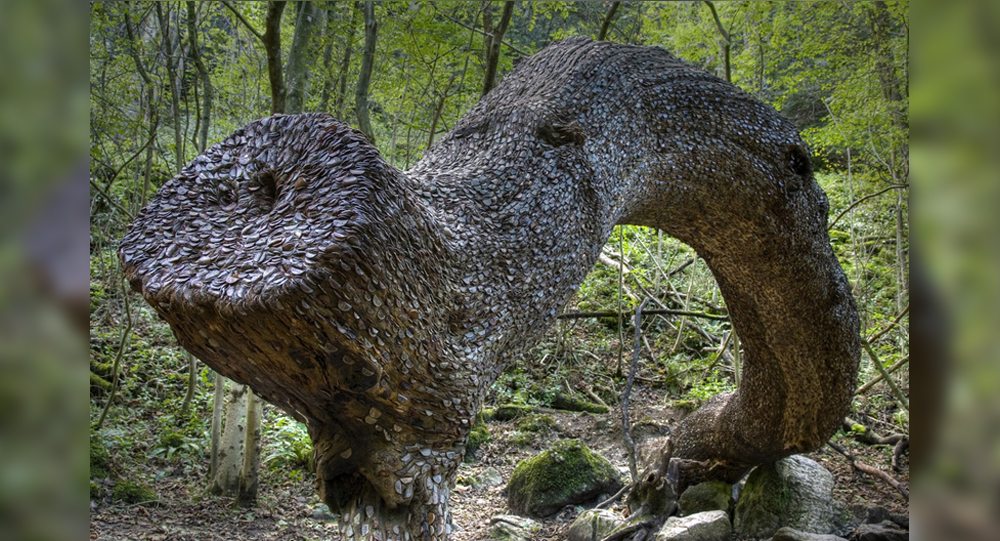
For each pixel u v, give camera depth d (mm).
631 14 9695
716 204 3576
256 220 2006
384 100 8727
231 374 2199
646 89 3256
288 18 8562
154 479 4859
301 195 1965
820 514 4398
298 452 5441
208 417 5902
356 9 6715
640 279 8562
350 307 1838
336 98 7152
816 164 11812
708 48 8602
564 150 2781
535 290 2531
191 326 1959
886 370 5723
